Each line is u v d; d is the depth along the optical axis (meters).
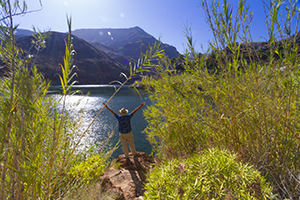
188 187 1.00
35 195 1.38
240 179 1.03
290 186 1.33
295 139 1.53
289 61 1.44
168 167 1.26
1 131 1.16
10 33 1.25
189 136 2.47
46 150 1.67
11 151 1.33
